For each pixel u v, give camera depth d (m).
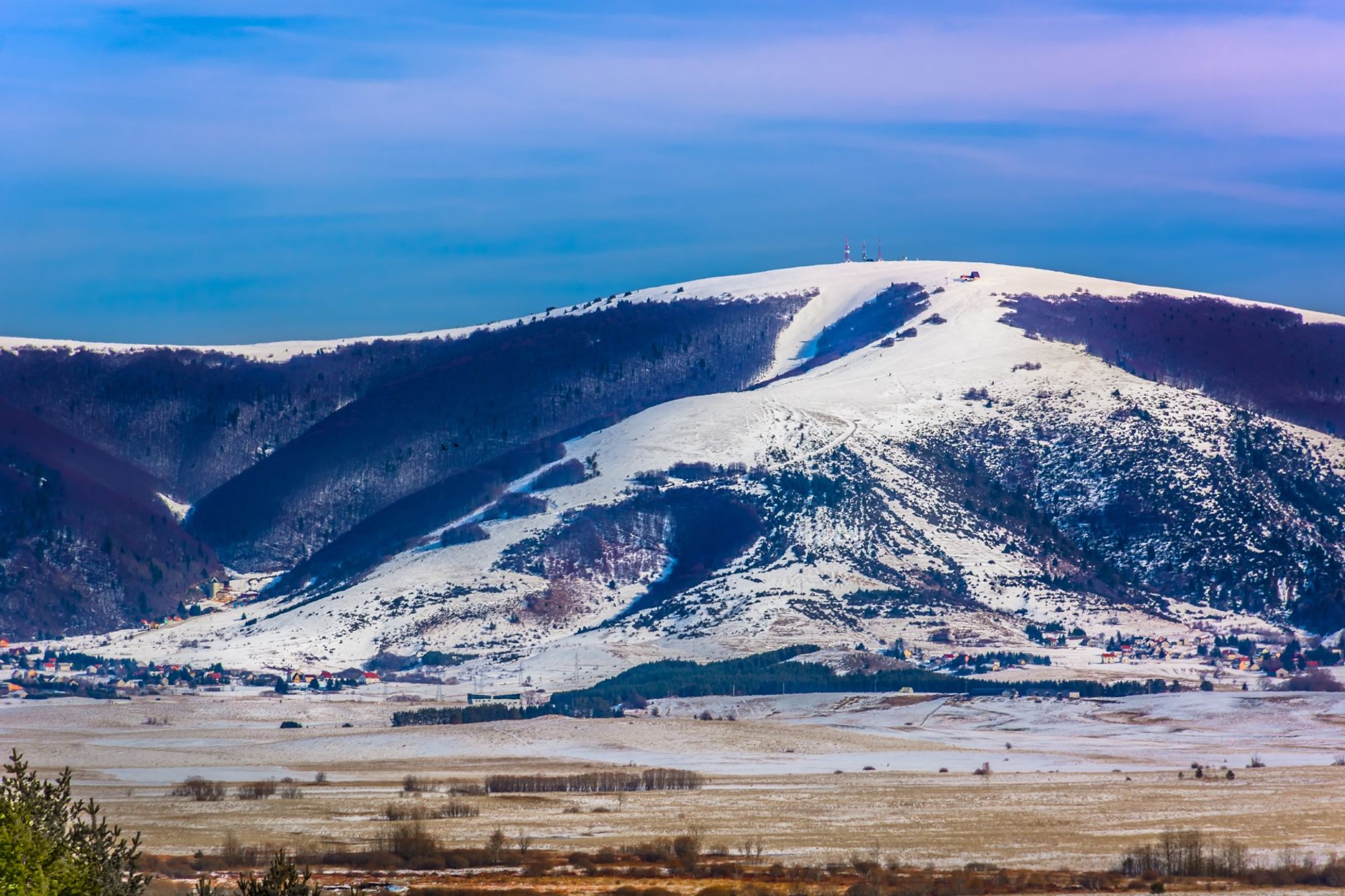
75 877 187.12
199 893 187.62
